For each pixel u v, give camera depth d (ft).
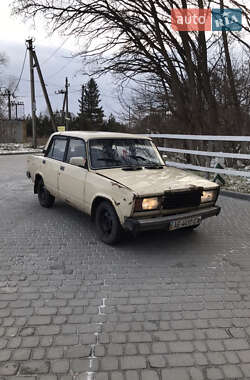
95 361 7.30
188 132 41.68
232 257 13.44
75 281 11.07
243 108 39.88
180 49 38.96
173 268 12.30
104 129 203.10
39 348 7.67
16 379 6.73
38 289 10.46
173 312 9.31
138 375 6.93
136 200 12.37
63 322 8.70
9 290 10.37
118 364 7.22
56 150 19.67
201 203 14.47
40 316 8.96
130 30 39.40
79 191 16.06
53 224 17.76
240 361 7.38
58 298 9.93
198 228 17.38
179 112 41.34
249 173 25.67
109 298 10.00
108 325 8.62
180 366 7.21
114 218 13.80
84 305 9.56
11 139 130.82
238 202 23.89
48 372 6.95
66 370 7.02
